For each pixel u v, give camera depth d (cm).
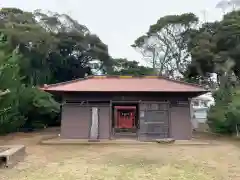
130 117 1939
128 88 1739
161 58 5459
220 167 941
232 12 3328
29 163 991
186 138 1717
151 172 859
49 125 3197
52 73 4194
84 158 1105
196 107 4378
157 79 2045
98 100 1752
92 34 5062
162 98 1758
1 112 1786
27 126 2617
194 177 800
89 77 2045
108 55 5169
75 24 4934
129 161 1039
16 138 1870
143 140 1675
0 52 1814
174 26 4866
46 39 3512
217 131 2286
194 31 4272
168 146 1484
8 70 1816
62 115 1733
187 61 4959
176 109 1752
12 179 764
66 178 777
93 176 802
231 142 1714
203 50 3111
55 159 1081
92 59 4988
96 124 1712
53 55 4119
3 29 3133
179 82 1909
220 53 2956
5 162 955
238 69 3025
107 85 1825
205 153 1236
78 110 1742
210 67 3278
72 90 1664
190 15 4672
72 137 1711
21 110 2402
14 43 3141
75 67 4672
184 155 1178
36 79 3453
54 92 1734
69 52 4647
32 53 3450
